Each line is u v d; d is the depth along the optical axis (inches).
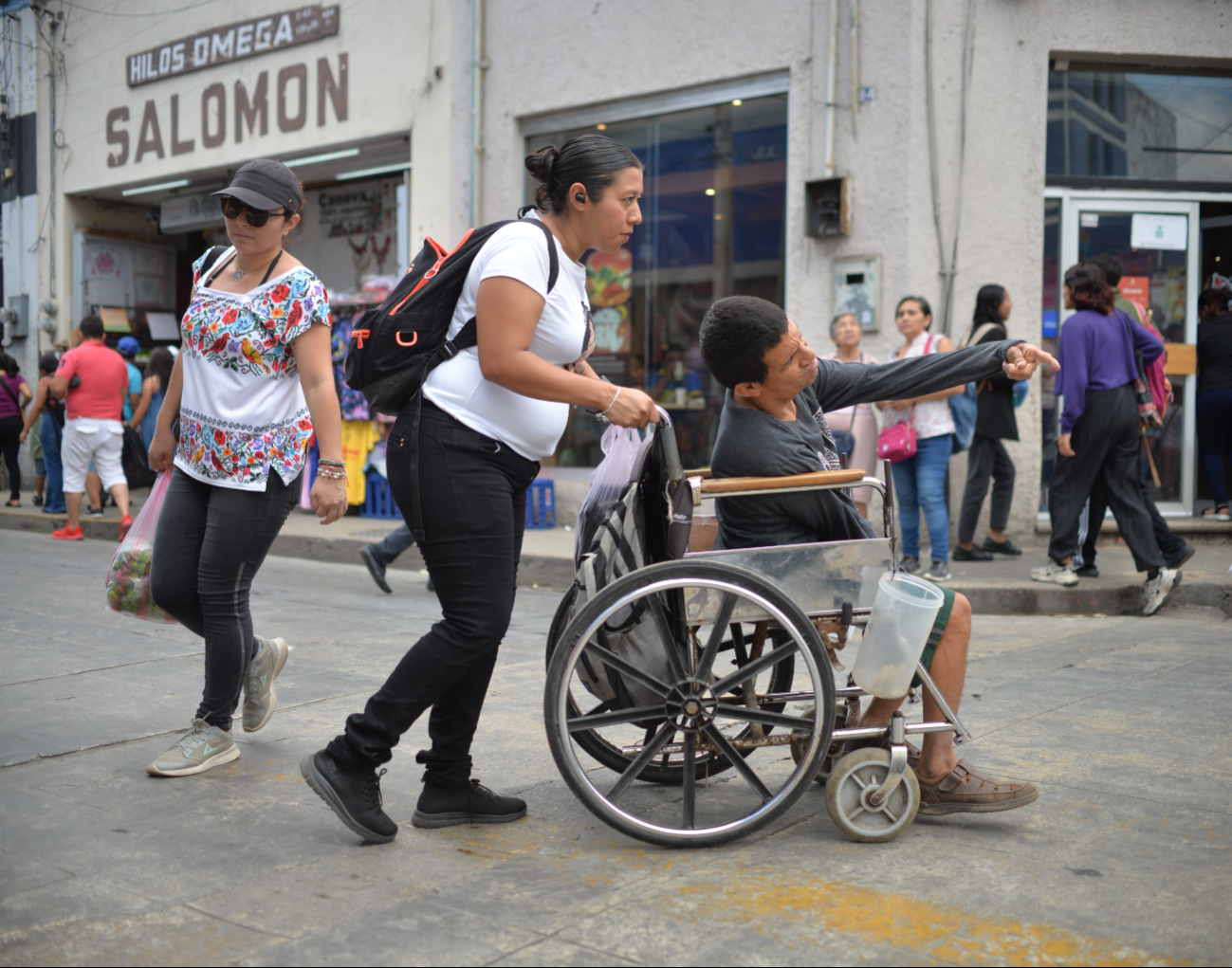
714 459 112.7
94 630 203.6
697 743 115.9
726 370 106.6
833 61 305.1
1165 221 318.7
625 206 103.0
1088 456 235.9
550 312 101.1
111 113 518.0
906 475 255.8
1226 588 238.2
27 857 100.3
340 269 485.1
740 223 335.9
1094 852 101.7
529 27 372.2
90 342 369.7
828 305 311.1
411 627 219.8
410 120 407.2
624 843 104.8
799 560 104.7
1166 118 318.3
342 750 102.9
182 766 124.3
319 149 437.4
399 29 406.9
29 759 129.5
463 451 102.2
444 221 400.2
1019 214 302.2
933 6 293.3
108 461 372.5
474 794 110.4
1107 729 143.3
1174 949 82.4
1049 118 312.5
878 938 84.1
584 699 161.3
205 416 124.1
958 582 245.6
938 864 99.0
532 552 295.3
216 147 474.6
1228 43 306.8
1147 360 237.3
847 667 177.0
